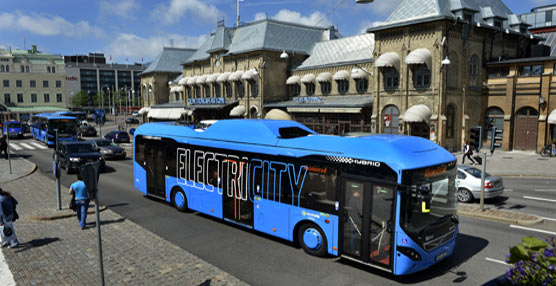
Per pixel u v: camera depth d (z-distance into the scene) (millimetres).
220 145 12281
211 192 12695
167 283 8172
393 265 8195
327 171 9367
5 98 97125
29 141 45594
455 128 31250
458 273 9031
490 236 11602
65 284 8109
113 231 11688
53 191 17469
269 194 10766
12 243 10172
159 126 15539
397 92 31453
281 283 8469
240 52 44281
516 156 29812
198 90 55250
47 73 101938
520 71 31500
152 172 15602
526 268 4477
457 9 29562
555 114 28953
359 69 34812
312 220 9711
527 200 16484
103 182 20219
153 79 67688
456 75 30625
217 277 8484
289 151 10219
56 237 11117
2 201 9938
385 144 8625
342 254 9133
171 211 14438
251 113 45062
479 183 15633
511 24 36312
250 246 10758
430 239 8391
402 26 30391
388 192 8258
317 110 37000
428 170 8438
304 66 42031
